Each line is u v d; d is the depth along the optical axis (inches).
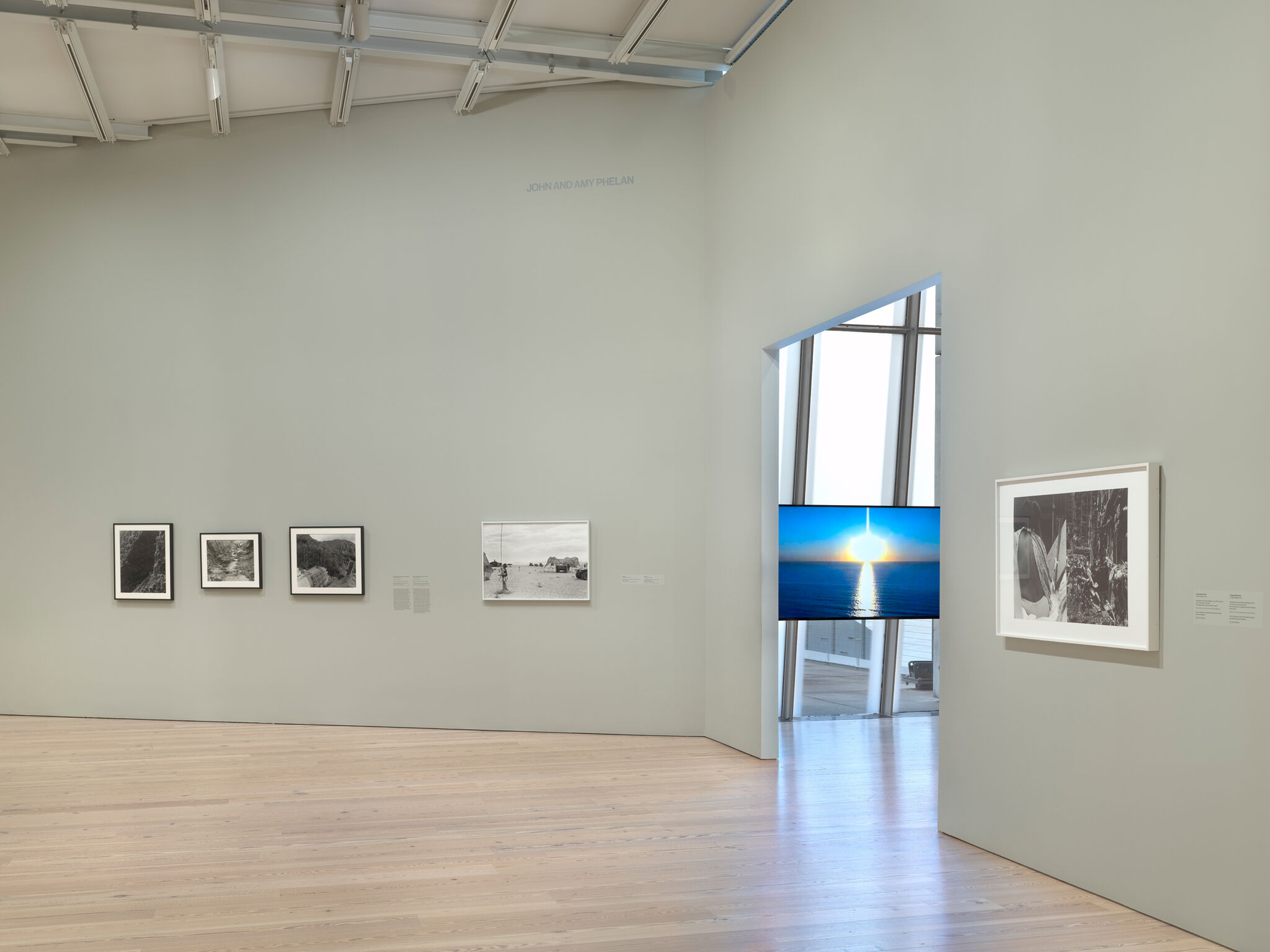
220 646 470.9
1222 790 203.8
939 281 299.1
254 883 244.5
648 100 451.2
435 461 459.8
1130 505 223.5
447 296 463.2
